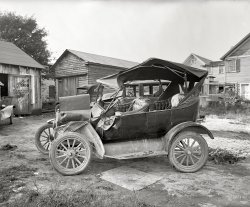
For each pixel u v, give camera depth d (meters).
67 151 5.01
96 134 5.24
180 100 5.62
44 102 24.56
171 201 3.95
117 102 6.17
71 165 5.43
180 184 4.63
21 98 16.11
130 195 4.12
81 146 5.18
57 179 4.77
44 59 25.83
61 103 5.53
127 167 5.55
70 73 21.95
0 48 17.56
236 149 7.04
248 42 28.25
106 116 5.66
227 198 4.08
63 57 22.39
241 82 28.75
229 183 4.69
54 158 4.91
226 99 24.05
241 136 9.19
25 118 14.78
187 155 5.33
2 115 11.07
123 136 5.44
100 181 4.73
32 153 6.64
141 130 5.42
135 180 4.80
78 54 21.52
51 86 33.03
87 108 5.55
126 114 5.25
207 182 4.72
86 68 20.84
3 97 15.30
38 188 4.32
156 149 5.44
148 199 4.01
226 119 14.27
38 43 25.47
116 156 5.12
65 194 4.05
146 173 5.19
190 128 5.36
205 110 19.52
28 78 16.69
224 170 5.43
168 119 5.47
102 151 5.11
